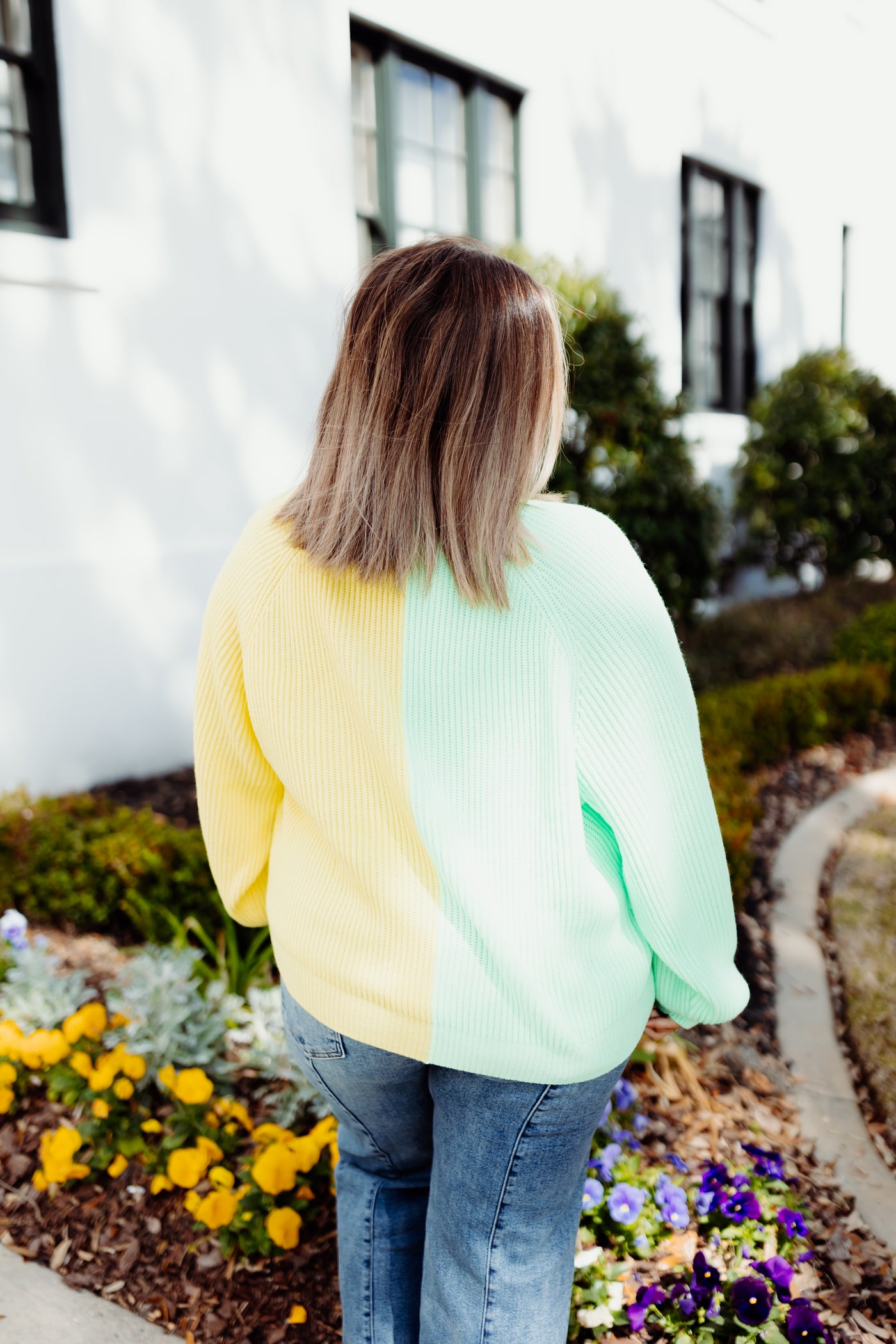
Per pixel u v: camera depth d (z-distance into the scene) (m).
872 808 4.39
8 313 3.87
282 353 4.84
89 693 4.22
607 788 1.00
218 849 1.36
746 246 9.24
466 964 1.03
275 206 4.73
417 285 1.04
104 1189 2.05
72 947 3.00
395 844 1.05
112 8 4.04
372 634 1.03
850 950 3.10
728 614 7.04
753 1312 1.61
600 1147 2.02
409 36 5.37
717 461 8.54
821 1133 2.28
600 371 5.52
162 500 4.43
